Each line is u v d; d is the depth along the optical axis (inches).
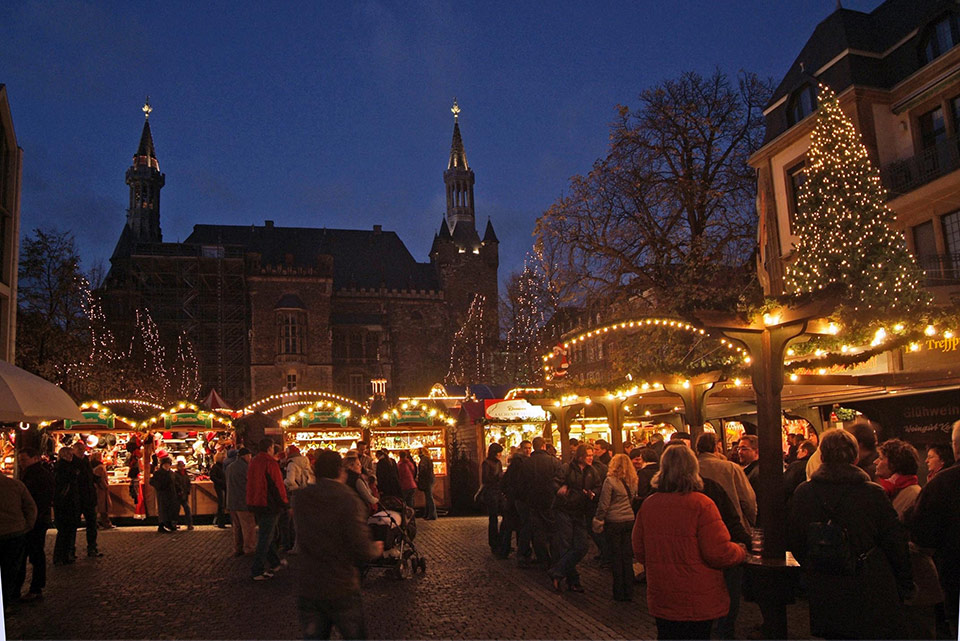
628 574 379.9
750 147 1158.3
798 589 371.6
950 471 208.1
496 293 3754.9
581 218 1113.4
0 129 891.4
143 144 3636.8
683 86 1170.6
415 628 335.0
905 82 848.3
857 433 276.4
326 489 219.6
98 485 836.0
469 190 4001.0
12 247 904.3
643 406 842.2
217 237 3491.6
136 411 952.3
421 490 918.4
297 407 1076.5
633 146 1129.4
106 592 431.5
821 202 650.8
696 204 1117.1
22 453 423.2
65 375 1566.2
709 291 920.3
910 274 575.2
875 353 433.4
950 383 446.3
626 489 383.6
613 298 1092.5
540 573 469.1
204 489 923.4
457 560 536.4
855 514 203.8
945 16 808.9
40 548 418.3
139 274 2928.2
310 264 3531.0
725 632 298.2
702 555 202.4
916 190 773.9
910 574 200.5
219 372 3002.0
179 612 374.6
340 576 214.2
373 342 3344.0
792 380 474.6
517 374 2332.7
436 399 1200.8
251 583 450.9
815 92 937.5
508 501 524.4
